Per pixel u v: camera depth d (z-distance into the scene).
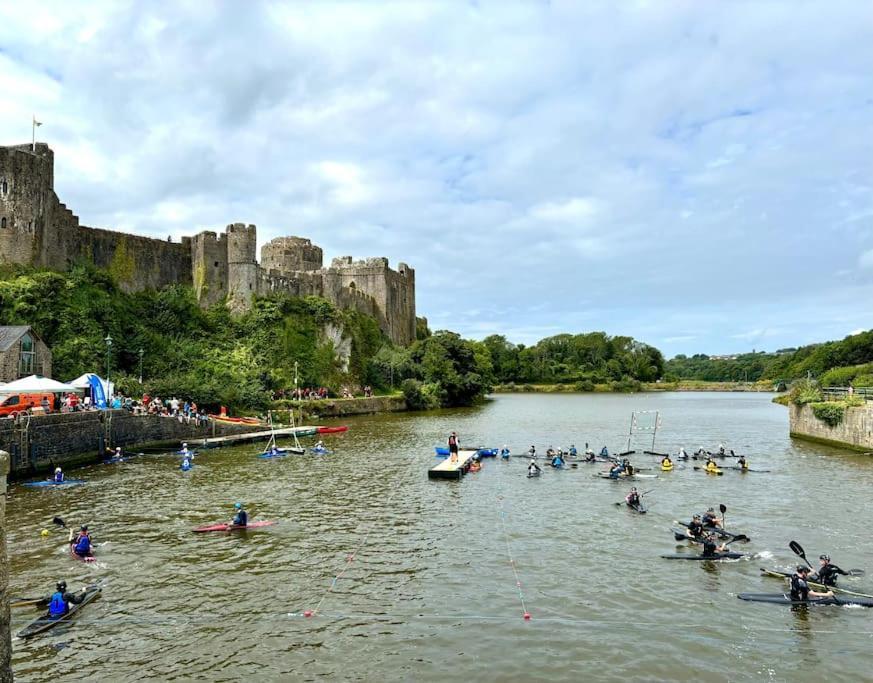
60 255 77.50
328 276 113.75
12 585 21.27
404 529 27.97
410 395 104.56
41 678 15.34
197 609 19.27
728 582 21.45
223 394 69.44
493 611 19.12
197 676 15.42
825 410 55.38
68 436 42.34
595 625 18.16
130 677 15.39
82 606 19.39
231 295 96.19
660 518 29.91
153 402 57.50
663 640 17.27
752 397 168.00
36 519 29.52
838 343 151.75
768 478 39.69
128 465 44.72
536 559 23.84
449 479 39.81
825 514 30.53
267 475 41.06
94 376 49.59
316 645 17.00
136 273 90.19
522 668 15.77
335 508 31.86
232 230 96.69
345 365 101.19
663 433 69.12
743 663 16.05
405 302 150.38
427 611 19.09
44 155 73.25
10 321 60.78
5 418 36.88
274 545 25.53
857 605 19.36
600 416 94.94
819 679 15.30
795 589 19.80
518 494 35.28
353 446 56.09
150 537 26.66
